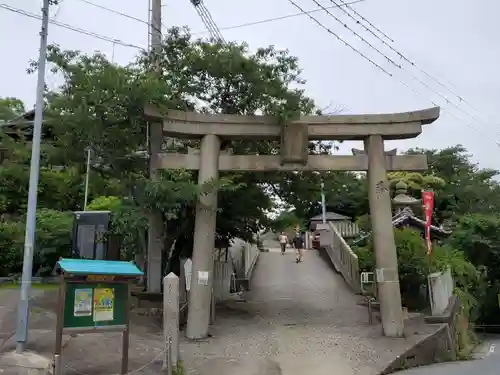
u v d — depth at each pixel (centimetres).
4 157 2323
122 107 1491
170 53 1767
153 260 1631
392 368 1221
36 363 948
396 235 2012
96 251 1802
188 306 1439
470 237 2858
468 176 4531
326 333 1455
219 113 1672
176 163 1513
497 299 3052
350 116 1539
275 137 1562
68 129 1508
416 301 1936
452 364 1382
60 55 1462
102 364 991
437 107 1513
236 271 2416
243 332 1466
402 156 1537
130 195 1546
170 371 963
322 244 3106
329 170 1538
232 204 1798
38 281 1805
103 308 927
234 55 1611
